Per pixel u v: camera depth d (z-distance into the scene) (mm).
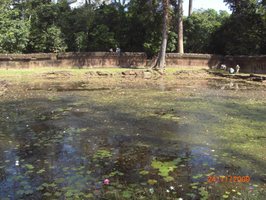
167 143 4379
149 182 2982
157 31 23188
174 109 7129
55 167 3408
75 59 20766
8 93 10219
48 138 4637
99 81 15281
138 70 19078
